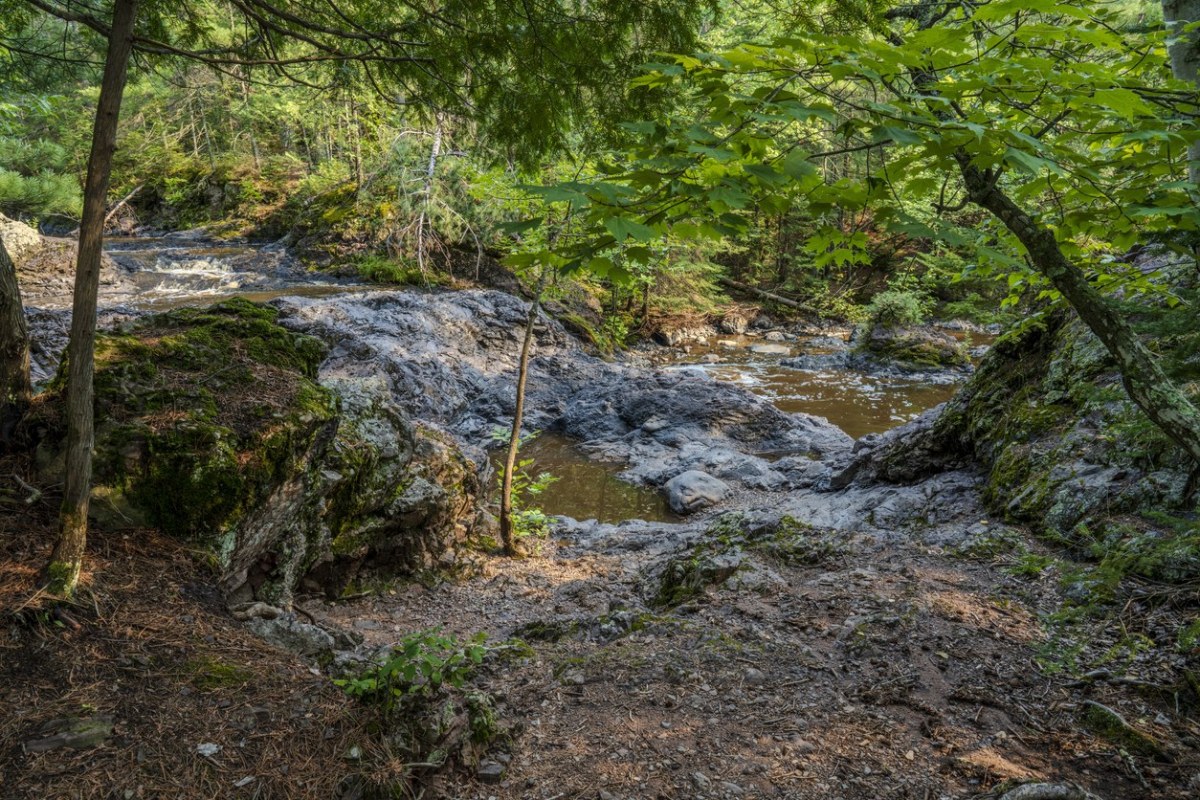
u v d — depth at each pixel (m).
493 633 5.59
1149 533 4.85
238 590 4.25
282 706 2.96
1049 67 2.00
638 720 3.48
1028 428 6.85
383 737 2.91
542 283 7.68
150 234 31.39
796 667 3.94
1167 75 2.75
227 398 4.36
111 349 4.42
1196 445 2.12
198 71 27.84
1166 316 2.37
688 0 4.07
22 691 2.72
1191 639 3.26
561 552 8.08
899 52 1.94
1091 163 2.33
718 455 11.79
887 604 4.59
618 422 13.91
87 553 3.50
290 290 21.00
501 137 4.70
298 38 4.14
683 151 2.16
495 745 3.21
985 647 4.09
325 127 27.80
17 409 4.05
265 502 4.19
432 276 22.09
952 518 6.84
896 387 17.84
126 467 3.81
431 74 4.45
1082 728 3.38
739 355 22.44
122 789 2.43
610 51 4.14
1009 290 5.48
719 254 28.27
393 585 6.38
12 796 2.33
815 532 6.13
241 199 31.44
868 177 2.32
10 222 21.45
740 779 3.03
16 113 9.52
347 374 13.36
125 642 3.09
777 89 2.07
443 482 7.09
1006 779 2.97
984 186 2.33
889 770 3.07
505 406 14.67
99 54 5.40
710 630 4.39
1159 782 3.00
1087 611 3.71
